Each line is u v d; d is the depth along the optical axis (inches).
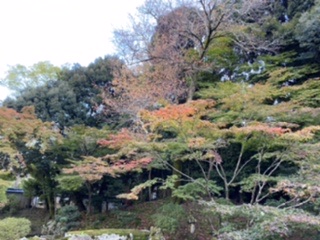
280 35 416.8
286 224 202.5
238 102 286.7
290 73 358.9
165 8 452.1
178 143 284.4
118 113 438.0
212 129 266.2
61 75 571.8
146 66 427.8
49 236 364.8
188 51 425.4
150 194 465.1
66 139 405.7
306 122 296.8
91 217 423.2
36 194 503.8
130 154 314.0
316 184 220.2
